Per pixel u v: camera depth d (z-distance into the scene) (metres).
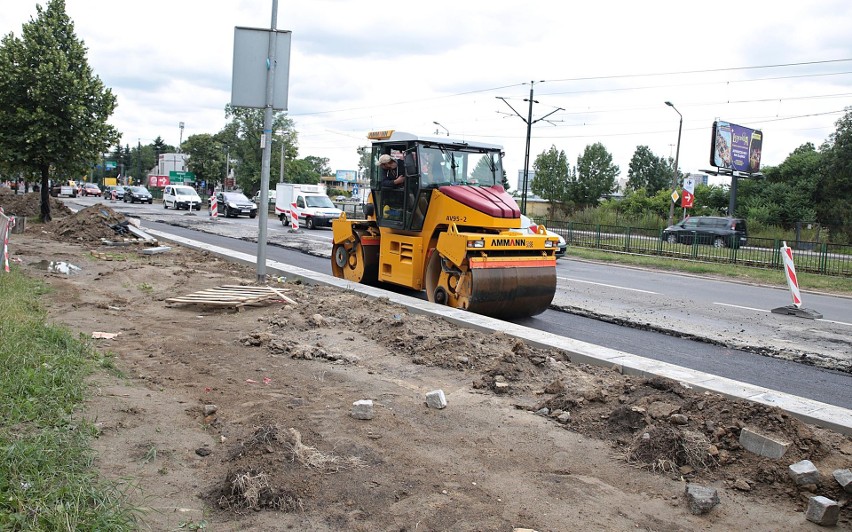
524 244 10.87
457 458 4.75
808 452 4.83
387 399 5.98
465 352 7.41
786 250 13.16
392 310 9.72
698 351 9.30
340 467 4.45
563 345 7.85
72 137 24.73
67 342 6.84
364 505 3.99
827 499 4.15
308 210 35.12
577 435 5.32
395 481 4.31
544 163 65.56
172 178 91.06
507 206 10.93
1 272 11.45
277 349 7.57
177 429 5.04
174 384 6.23
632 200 57.66
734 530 3.99
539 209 66.25
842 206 44.56
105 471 4.19
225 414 5.46
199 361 7.08
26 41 23.91
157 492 4.01
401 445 4.92
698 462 4.77
